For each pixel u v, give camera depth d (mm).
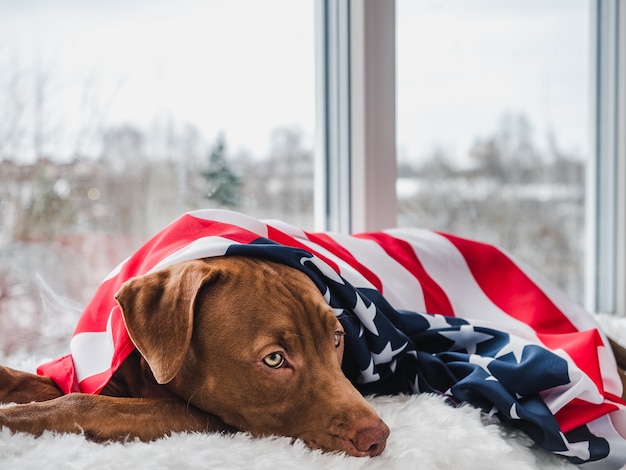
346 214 1449
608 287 1864
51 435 726
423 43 1560
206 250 856
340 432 784
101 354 865
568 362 912
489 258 1185
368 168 1409
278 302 816
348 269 973
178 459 703
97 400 773
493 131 1686
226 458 717
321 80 1447
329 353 836
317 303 839
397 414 870
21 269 1171
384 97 1421
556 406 893
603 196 1866
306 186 1439
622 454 893
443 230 1625
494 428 867
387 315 965
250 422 810
